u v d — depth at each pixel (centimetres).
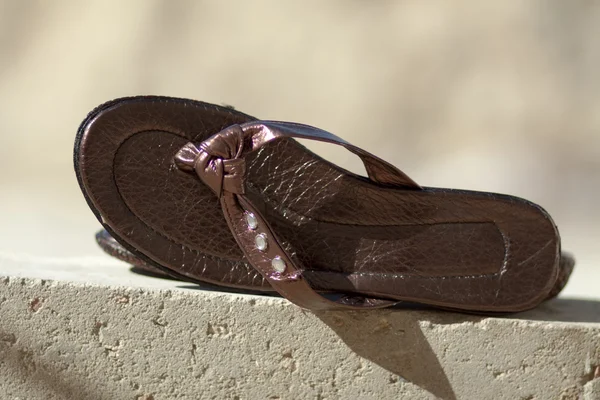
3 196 286
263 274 78
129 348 81
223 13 437
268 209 80
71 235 204
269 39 433
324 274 80
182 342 81
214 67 426
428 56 418
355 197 81
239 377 81
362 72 420
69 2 433
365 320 80
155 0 434
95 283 81
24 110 400
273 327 80
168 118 79
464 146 380
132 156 79
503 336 80
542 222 80
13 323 81
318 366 81
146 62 424
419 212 80
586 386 80
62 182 325
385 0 435
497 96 402
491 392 81
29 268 87
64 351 81
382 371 81
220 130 79
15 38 423
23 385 81
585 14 412
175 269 80
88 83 414
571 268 86
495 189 310
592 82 399
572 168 346
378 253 80
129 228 79
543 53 409
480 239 81
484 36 417
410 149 394
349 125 408
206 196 80
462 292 80
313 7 438
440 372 81
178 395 81
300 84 422
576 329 80
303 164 80
